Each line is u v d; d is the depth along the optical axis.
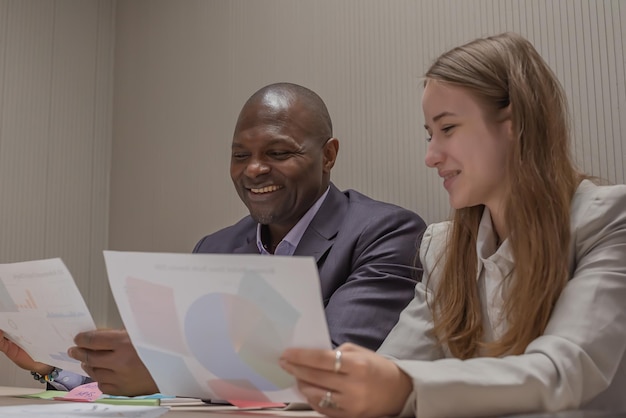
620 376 0.95
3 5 2.42
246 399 0.84
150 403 1.06
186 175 2.33
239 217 2.14
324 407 0.72
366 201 1.61
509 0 1.65
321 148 1.61
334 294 1.40
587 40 1.53
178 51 2.44
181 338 0.80
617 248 0.91
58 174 2.48
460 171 1.01
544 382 0.73
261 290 0.71
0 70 2.38
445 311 1.09
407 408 0.72
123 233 2.51
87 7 2.64
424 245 1.24
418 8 1.82
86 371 1.02
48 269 0.94
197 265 0.73
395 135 1.83
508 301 0.98
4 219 2.32
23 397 1.25
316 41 2.03
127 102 2.59
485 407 0.71
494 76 1.00
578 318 0.84
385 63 1.87
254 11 2.22
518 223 0.97
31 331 1.09
